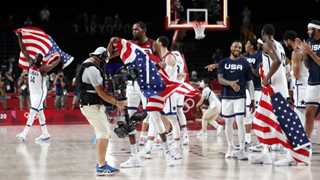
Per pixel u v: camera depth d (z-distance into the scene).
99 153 9.80
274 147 12.88
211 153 12.77
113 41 10.80
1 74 27.52
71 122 23.78
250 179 9.21
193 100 22.62
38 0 36.75
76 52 33.66
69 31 34.19
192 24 20.06
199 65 33.50
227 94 11.61
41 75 15.84
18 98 26.16
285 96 11.33
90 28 34.19
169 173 9.88
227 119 11.72
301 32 34.50
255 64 13.08
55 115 23.81
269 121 10.92
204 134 17.36
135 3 37.41
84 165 10.96
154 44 11.40
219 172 9.95
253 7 36.50
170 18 20.08
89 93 9.77
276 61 10.73
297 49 11.48
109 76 10.83
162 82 10.93
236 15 36.00
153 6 37.06
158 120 11.16
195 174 9.74
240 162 11.23
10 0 36.34
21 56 16.66
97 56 9.88
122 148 13.84
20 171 10.23
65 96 25.89
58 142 15.43
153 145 13.70
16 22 35.88
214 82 26.56
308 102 11.41
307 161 10.76
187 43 34.09
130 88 11.63
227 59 11.55
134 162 10.71
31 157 12.22
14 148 14.00
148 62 10.83
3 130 19.84
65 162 11.40
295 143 10.74
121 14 37.25
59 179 9.37
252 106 11.81
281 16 36.53
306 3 36.09
